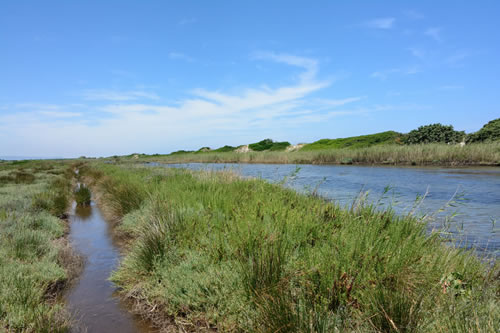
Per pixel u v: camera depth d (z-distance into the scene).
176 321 3.40
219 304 3.39
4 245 5.34
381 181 15.02
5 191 12.07
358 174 19.16
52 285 4.37
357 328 2.58
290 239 4.16
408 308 2.59
